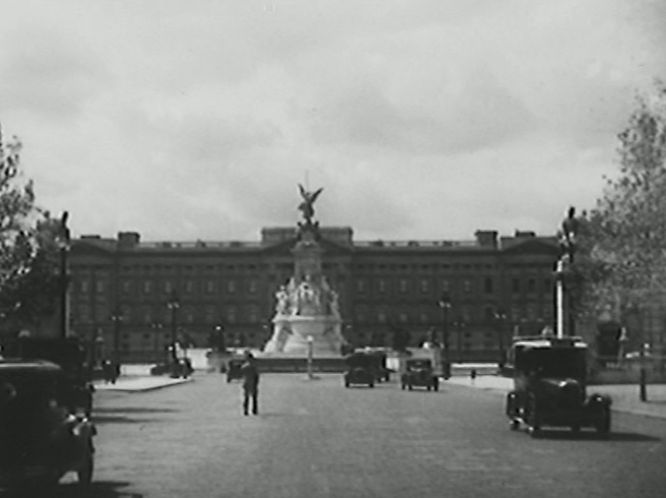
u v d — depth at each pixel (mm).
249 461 30484
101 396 74500
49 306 66562
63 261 64750
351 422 46875
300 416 51281
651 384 85875
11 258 63625
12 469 22391
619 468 28375
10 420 22734
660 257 70062
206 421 47969
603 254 72812
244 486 24859
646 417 49562
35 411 23000
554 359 39469
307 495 23312
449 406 60281
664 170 68625
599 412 38094
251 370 52625
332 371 137875
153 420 48812
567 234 68688
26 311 65062
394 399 69125
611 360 87875
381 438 38344
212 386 95750
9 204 62656
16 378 23203
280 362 139000
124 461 30562
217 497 23047
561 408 37844
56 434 23125
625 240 70812
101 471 28062
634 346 87062
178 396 74750
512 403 41312
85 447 24062
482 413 53469
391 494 23406
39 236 64875
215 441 37344
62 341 44281
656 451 32938
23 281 64000
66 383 35000
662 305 76500
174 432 41406
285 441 37281
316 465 29344
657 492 23641
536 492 23656
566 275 68625
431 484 25125
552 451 33125
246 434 40406
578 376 39312
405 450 33719
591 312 82375
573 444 35562
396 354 150000
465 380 112250
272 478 26422
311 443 36406
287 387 91625
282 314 148875
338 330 148750
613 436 38719
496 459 30766
